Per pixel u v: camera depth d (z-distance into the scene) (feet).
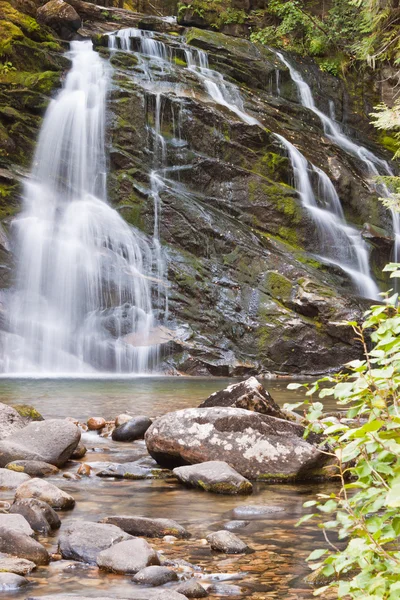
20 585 10.66
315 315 59.93
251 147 76.07
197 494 17.20
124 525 13.64
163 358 57.31
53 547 12.57
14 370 54.90
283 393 40.57
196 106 74.95
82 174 70.08
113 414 29.30
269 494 17.37
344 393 7.75
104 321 58.29
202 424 19.80
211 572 11.30
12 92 70.90
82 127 71.51
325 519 14.75
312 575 10.87
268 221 71.26
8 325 55.98
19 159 68.39
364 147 91.35
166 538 13.19
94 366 57.31
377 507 6.89
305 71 94.94
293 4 98.73
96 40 83.35
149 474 19.13
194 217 65.62
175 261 63.00
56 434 20.22
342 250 72.95
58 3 82.38
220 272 62.90
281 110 87.20
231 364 57.11
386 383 7.68
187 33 91.91
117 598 10.05
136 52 82.38
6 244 59.16
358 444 7.09
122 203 67.36
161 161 72.95
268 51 93.45
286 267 63.72
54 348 57.00
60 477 18.85
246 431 19.48
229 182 72.02
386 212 79.46
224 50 89.40
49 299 58.70
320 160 80.23
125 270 60.54
